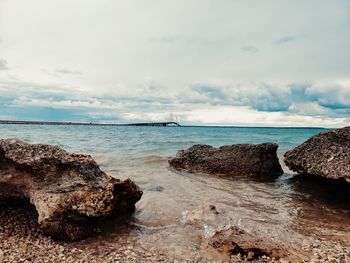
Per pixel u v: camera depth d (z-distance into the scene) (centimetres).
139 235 877
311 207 1169
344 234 889
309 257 722
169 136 6406
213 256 742
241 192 1409
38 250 741
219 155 1948
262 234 881
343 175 1151
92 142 3991
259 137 6806
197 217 1003
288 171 2022
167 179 1670
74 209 826
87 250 764
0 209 930
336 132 1349
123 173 1817
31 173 913
